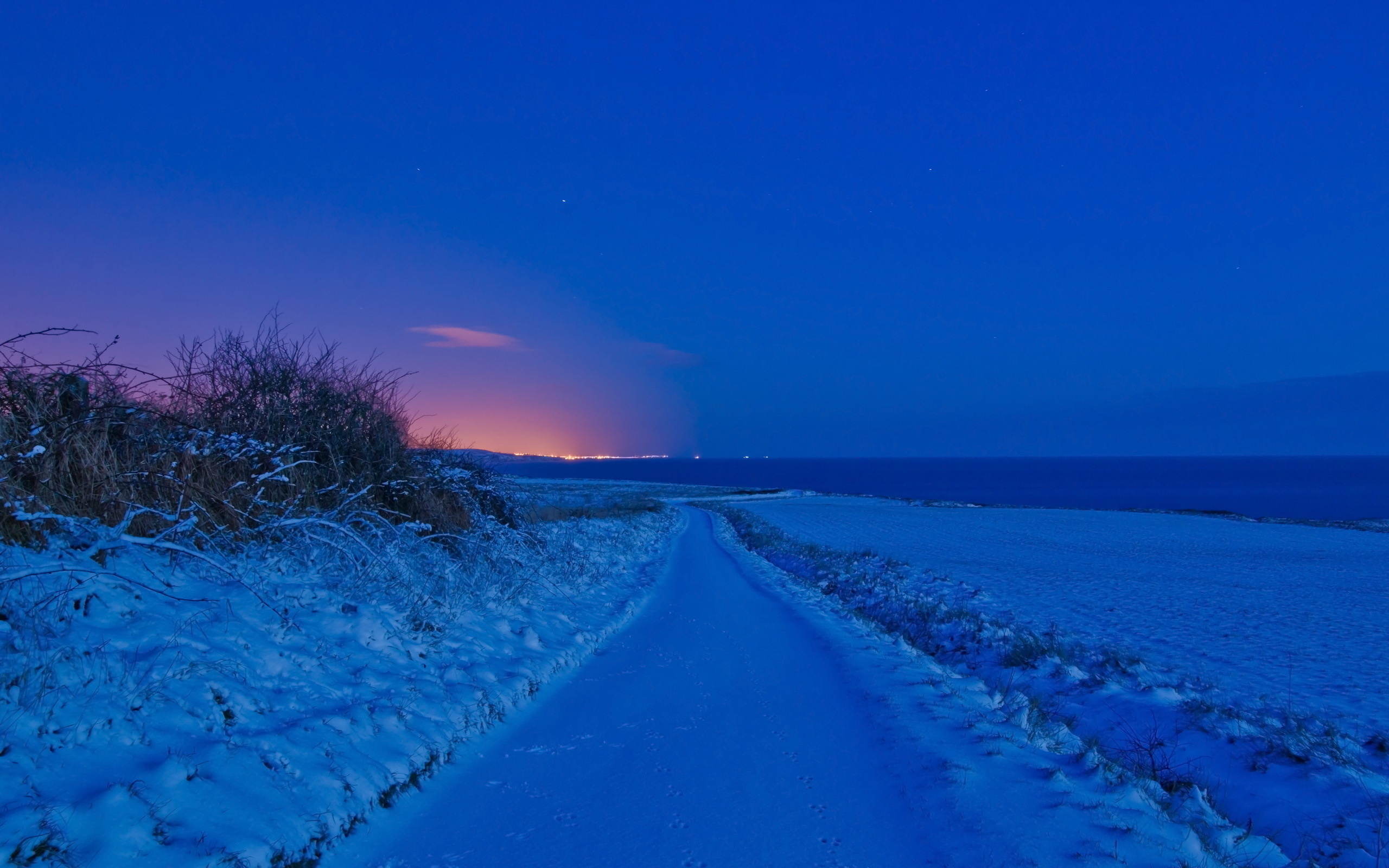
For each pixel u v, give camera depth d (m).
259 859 3.05
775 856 3.66
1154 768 6.09
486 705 5.70
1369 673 10.90
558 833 3.87
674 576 17.78
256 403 8.04
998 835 3.88
